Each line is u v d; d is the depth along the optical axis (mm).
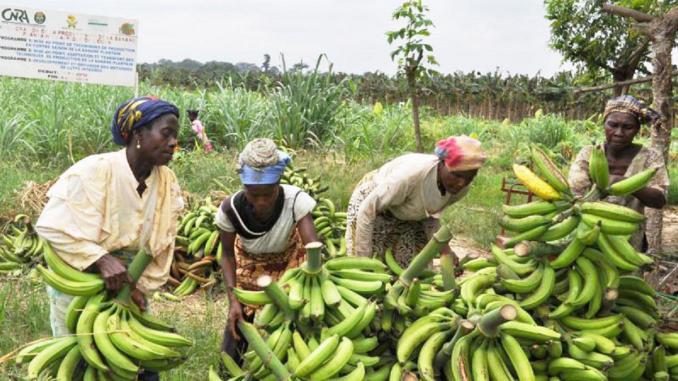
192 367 3879
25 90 12461
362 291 2926
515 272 3043
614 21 9602
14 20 9594
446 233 2838
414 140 13883
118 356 2727
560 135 16875
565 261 2912
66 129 9859
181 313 4953
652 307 3188
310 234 3438
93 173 2812
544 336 2648
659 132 5430
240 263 3682
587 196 2934
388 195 3613
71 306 2840
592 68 10195
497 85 34250
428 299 2920
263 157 3135
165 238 3016
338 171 10055
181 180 8711
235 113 12141
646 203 3936
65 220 2781
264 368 2771
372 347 2824
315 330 2830
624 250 2842
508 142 17625
